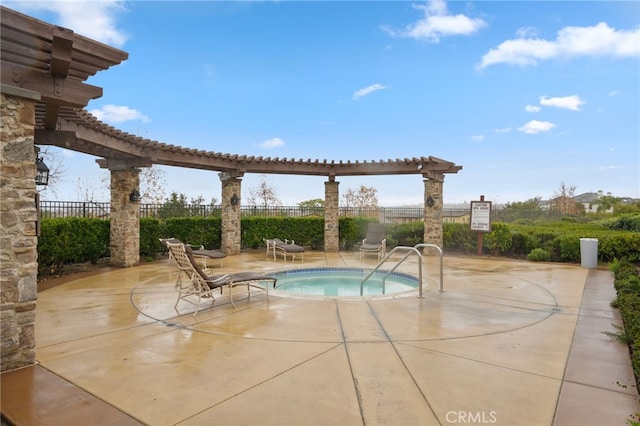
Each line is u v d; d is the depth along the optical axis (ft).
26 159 11.60
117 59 13.25
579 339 14.47
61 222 28.30
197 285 18.79
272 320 16.85
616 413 9.14
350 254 43.70
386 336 14.73
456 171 43.16
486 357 12.65
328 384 10.63
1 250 11.14
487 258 40.24
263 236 46.80
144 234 35.91
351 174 45.83
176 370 11.51
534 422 8.74
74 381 10.71
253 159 40.50
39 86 12.10
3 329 11.23
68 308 18.72
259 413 9.07
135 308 18.78
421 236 46.52
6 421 8.70
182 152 34.06
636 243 33.17
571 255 35.99
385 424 8.61
